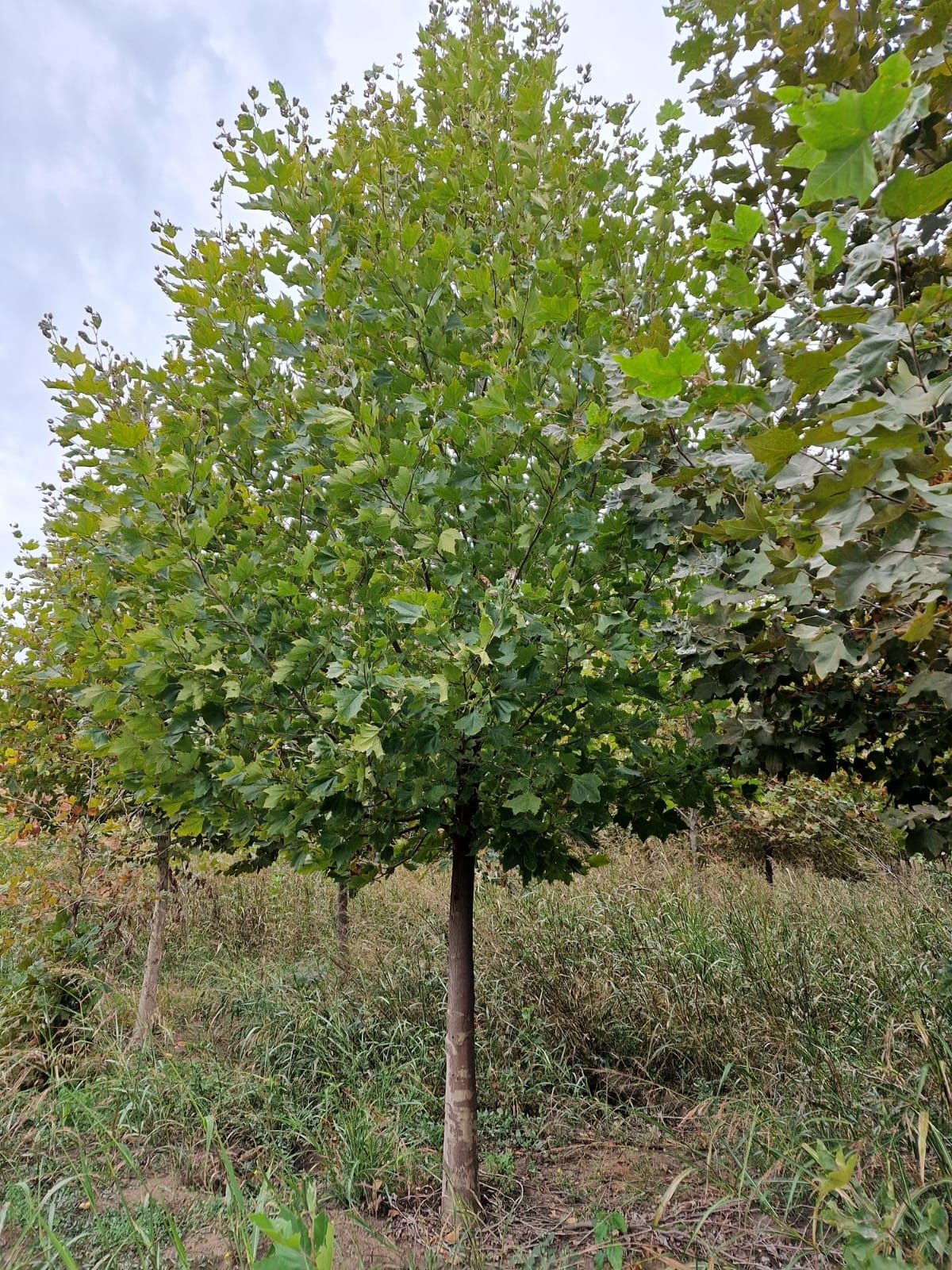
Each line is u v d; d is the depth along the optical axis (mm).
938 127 2252
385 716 2834
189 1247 3236
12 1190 3512
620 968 5297
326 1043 5148
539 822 3375
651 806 3768
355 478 2994
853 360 1303
